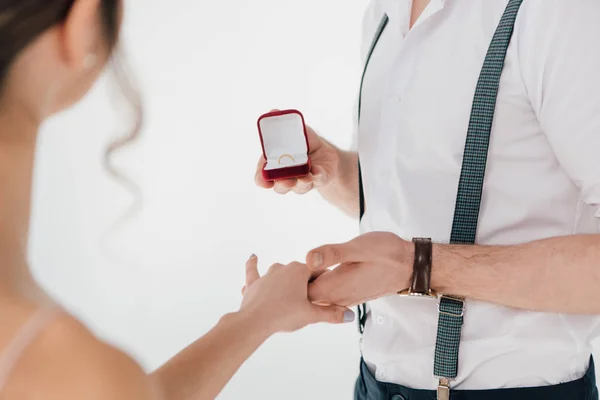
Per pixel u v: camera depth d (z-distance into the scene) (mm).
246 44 3730
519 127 1054
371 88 1194
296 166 1247
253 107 3713
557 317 1062
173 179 3576
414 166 1116
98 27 700
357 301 1058
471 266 1029
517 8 1041
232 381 2652
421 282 1037
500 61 1038
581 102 986
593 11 982
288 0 3711
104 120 3459
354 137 1336
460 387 1087
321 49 3713
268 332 1000
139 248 3385
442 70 1094
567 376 1087
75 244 3359
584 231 1080
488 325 1067
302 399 2568
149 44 3732
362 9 3668
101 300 3131
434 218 1105
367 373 1173
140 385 671
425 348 1106
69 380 638
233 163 3633
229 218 3482
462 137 1081
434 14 1101
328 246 1014
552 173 1062
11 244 680
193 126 3662
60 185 3432
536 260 1011
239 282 3219
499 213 1072
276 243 3389
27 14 664
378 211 1162
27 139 690
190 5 3744
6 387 635
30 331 649
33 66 680
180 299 3135
